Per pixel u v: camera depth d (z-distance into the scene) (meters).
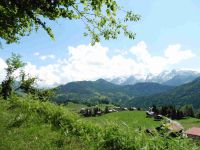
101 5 11.10
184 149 7.73
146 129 8.88
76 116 12.43
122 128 9.41
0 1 11.07
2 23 12.64
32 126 12.49
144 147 7.95
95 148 8.98
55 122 12.66
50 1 11.11
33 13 12.01
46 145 9.70
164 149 7.85
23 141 10.20
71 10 11.96
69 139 10.15
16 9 11.70
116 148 8.73
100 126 10.62
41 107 15.98
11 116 14.59
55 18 12.23
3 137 10.72
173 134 8.49
